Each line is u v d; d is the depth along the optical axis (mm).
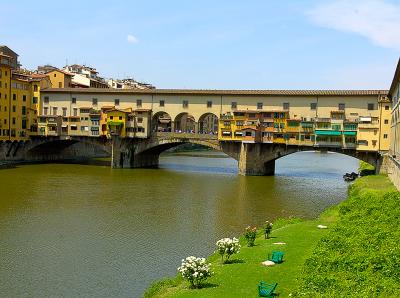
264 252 31812
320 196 69938
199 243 40969
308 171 112125
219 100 104625
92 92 115188
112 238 42438
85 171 97000
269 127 97688
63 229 45562
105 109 111375
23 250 38344
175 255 37312
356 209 41562
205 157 154875
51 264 34938
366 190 55781
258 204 61906
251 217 52906
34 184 75062
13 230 44781
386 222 33000
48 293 29391
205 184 81125
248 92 101500
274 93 99000
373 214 36906
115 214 53156
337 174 105438
